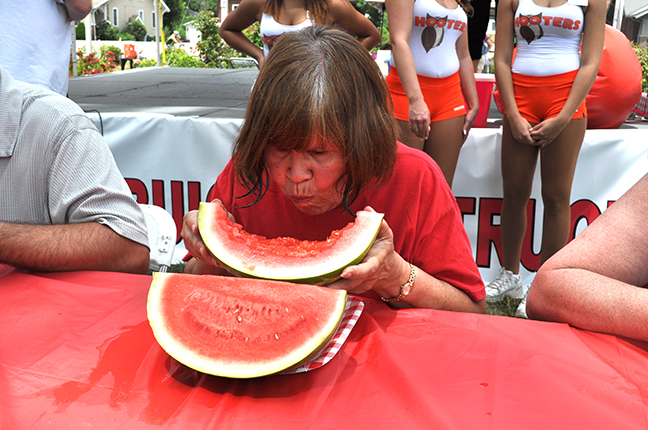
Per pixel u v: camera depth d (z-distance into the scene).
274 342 0.82
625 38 3.30
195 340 0.84
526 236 3.07
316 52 0.91
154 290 0.92
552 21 2.47
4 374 0.81
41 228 1.33
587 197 2.94
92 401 0.75
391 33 2.57
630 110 3.26
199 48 20.11
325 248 0.95
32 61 2.73
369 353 0.88
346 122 0.91
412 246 1.27
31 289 1.13
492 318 1.03
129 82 8.89
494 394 0.77
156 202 3.29
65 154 1.48
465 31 2.73
